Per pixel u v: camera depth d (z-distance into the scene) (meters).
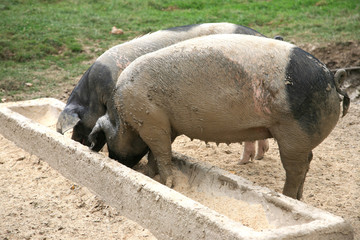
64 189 9.20
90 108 10.55
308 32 21.31
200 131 8.04
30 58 19.25
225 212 7.79
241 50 7.57
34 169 10.17
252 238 5.93
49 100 13.80
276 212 7.19
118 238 7.39
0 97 15.66
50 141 10.11
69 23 22.70
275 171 10.49
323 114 7.32
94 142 9.26
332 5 25.31
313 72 7.30
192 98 7.77
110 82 10.11
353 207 8.64
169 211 7.10
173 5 26.38
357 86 17.67
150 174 9.45
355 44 19.48
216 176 8.32
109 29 22.25
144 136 8.40
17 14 23.38
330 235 6.34
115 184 8.27
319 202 8.84
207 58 7.64
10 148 11.30
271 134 7.75
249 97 7.44
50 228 7.73
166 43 10.29
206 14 24.56
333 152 11.47
